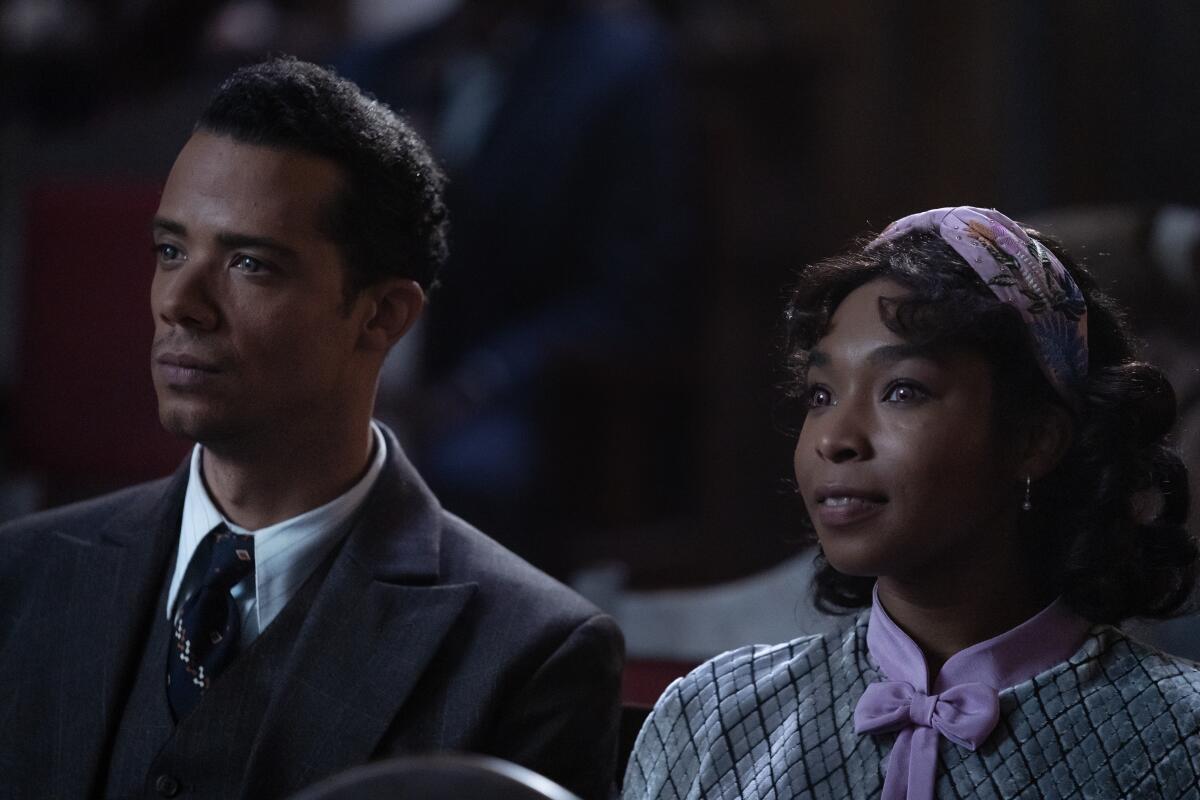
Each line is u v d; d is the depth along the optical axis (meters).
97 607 5.27
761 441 17.80
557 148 12.23
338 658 5.02
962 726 4.06
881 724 4.15
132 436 8.84
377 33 14.20
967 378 4.04
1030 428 4.17
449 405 11.61
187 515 5.34
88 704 5.10
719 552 15.77
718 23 18.47
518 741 5.01
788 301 4.86
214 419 4.91
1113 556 4.17
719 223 18.08
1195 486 6.54
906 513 4.00
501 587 5.27
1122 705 4.09
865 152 18.98
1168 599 4.40
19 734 5.14
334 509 5.26
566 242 12.23
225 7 14.05
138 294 8.86
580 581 8.72
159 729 5.03
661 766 4.62
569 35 12.47
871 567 4.05
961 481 4.02
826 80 18.94
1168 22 16.56
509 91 12.41
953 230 4.24
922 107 18.75
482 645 5.09
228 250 4.94
